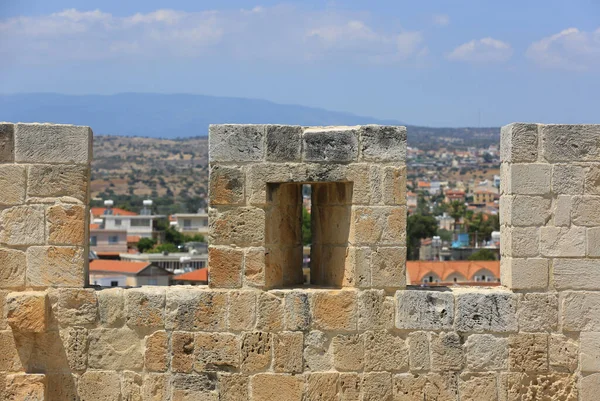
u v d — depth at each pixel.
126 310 12.82
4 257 12.77
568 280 13.05
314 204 13.94
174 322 12.79
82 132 12.83
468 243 90.56
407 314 12.88
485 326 12.98
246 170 12.75
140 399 12.80
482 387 12.98
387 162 12.84
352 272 12.89
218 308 12.75
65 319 12.80
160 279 53.03
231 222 12.77
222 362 12.73
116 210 130.88
